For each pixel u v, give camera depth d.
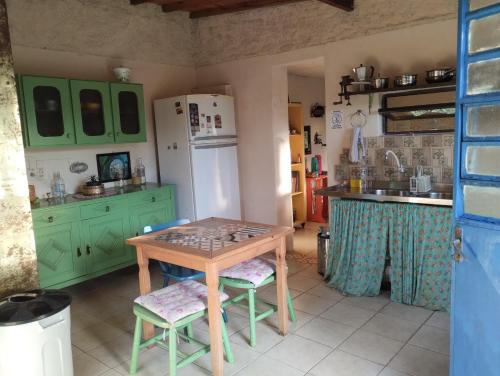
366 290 3.52
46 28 3.90
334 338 2.87
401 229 3.30
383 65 3.74
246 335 2.96
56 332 2.07
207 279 2.35
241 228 2.96
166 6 4.82
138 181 4.61
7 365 1.98
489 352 1.85
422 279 3.25
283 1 4.25
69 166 4.12
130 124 4.29
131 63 4.59
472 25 1.83
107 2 4.35
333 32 4.02
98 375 2.57
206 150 4.53
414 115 3.57
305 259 4.59
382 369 2.48
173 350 2.29
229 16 4.82
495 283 1.79
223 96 4.66
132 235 4.14
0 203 2.23
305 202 6.04
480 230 1.84
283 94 4.79
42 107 3.58
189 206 4.53
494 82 1.77
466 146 1.89
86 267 3.79
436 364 2.51
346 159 4.06
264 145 4.79
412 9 3.52
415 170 3.65
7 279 2.29
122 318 3.38
